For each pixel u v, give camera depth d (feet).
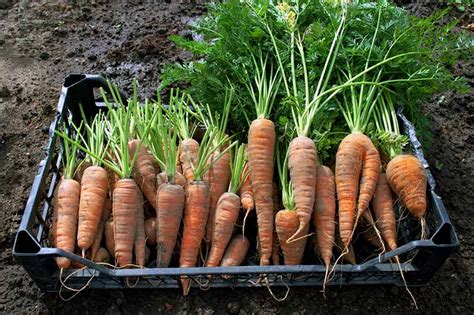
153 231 3.02
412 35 3.39
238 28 3.39
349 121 3.16
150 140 3.18
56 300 2.98
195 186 2.99
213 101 3.38
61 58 4.31
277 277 2.95
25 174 3.58
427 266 2.84
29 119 3.88
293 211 2.93
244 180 3.12
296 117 3.17
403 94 3.37
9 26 4.55
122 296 2.97
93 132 3.31
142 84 4.11
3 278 3.09
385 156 3.10
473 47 3.48
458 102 3.94
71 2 4.75
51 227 2.98
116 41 4.45
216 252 2.96
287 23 3.40
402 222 3.15
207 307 2.95
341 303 2.99
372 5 3.52
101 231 3.01
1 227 3.31
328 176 3.00
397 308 2.98
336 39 3.31
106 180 3.05
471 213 3.40
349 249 2.97
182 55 4.30
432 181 3.00
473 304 3.02
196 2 4.80
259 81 3.31
